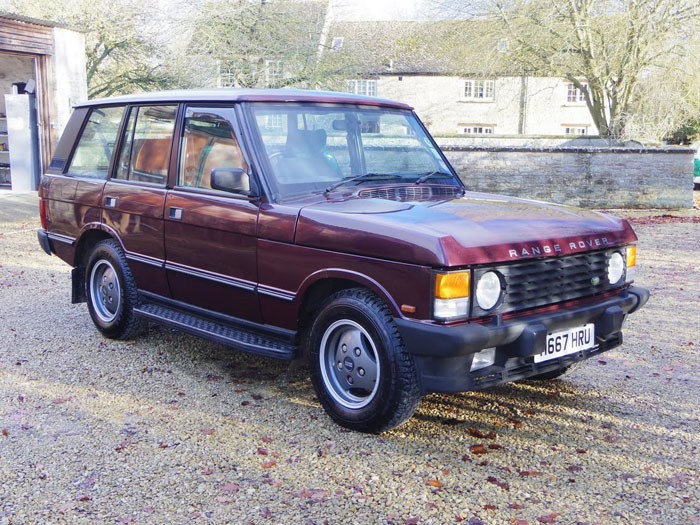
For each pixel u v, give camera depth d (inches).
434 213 148.3
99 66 1230.9
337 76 1056.8
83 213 222.5
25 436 148.0
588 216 165.9
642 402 171.5
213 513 117.3
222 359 203.2
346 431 151.7
